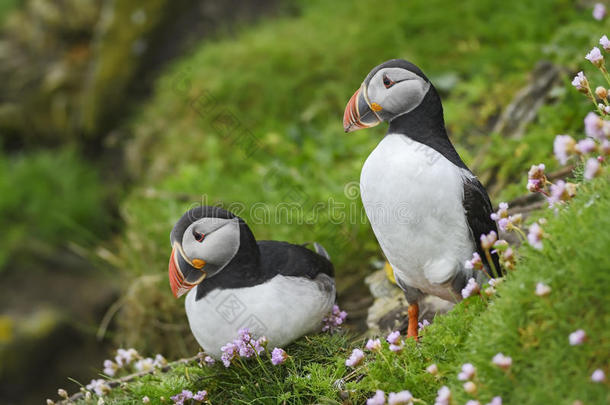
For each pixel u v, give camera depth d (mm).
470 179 5285
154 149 12391
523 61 10148
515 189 7566
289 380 5297
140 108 14000
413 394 4598
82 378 12180
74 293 13172
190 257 5379
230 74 11922
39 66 15953
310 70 11625
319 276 5910
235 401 5355
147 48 14812
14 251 13914
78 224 14070
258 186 9578
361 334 6633
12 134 15664
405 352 4820
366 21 12164
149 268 8734
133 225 9438
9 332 12242
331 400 4988
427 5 11961
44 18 16297
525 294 4168
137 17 14688
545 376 3961
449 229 5145
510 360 3936
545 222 4516
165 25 14883
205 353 5941
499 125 8914
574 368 3877
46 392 12109
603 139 3867
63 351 12383
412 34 11758
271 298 5449
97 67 14719
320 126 11000
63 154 14984
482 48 10961
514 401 4008
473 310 4883
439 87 10547
